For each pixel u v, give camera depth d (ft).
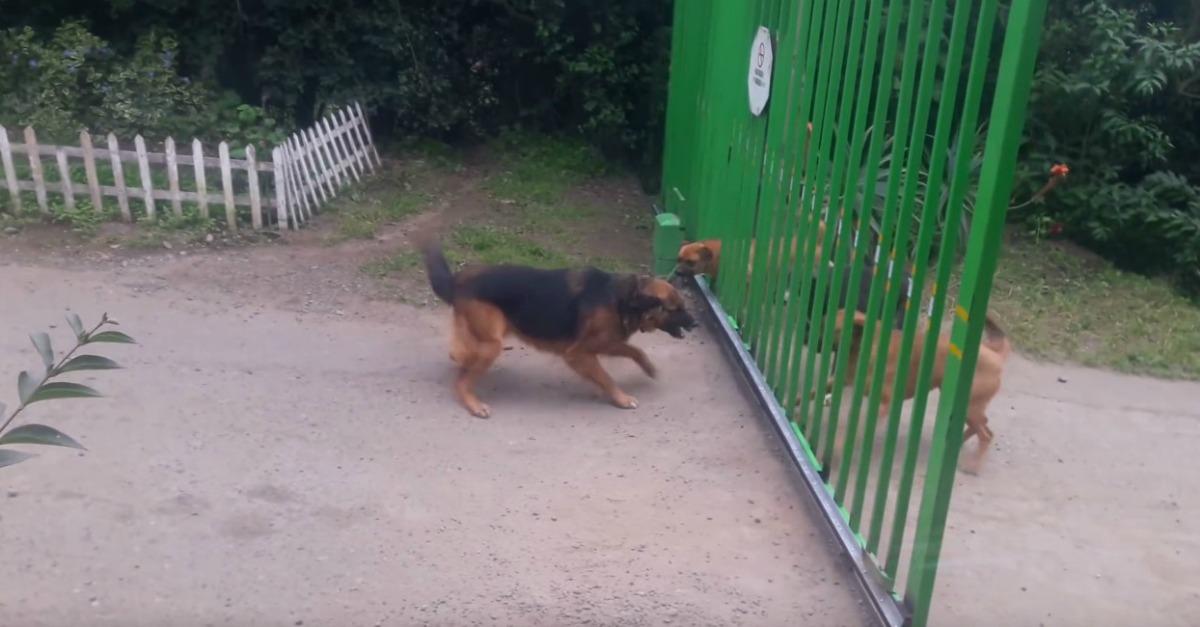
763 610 13.30
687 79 29.43
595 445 18.04
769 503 16.22
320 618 12.59
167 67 35.81
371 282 26.27
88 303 23.41
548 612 12.96
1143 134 31.22
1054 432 20.01
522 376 21.30
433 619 12.69
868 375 17.34
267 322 23.09
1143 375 23.76
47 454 16.16
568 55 40.75
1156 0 33.09
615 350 19.93
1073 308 27.50
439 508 15.47
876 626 13.01
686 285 27.37
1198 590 14.56
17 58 35.35
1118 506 17.08
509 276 19.33
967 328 10.96
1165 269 31.99
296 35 38.34
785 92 18.75
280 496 15.51
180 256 27.25
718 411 19.80
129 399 18.45
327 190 33.14
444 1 40.73
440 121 40.60
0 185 29.35
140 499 15.06
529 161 40.24
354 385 19.98
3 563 13.16
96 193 29.09
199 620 12.35
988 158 10.78
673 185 31.89
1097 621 13.60
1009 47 10.49
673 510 15.84
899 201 14.10
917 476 17.39
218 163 29.43
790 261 18.45
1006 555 15.23
